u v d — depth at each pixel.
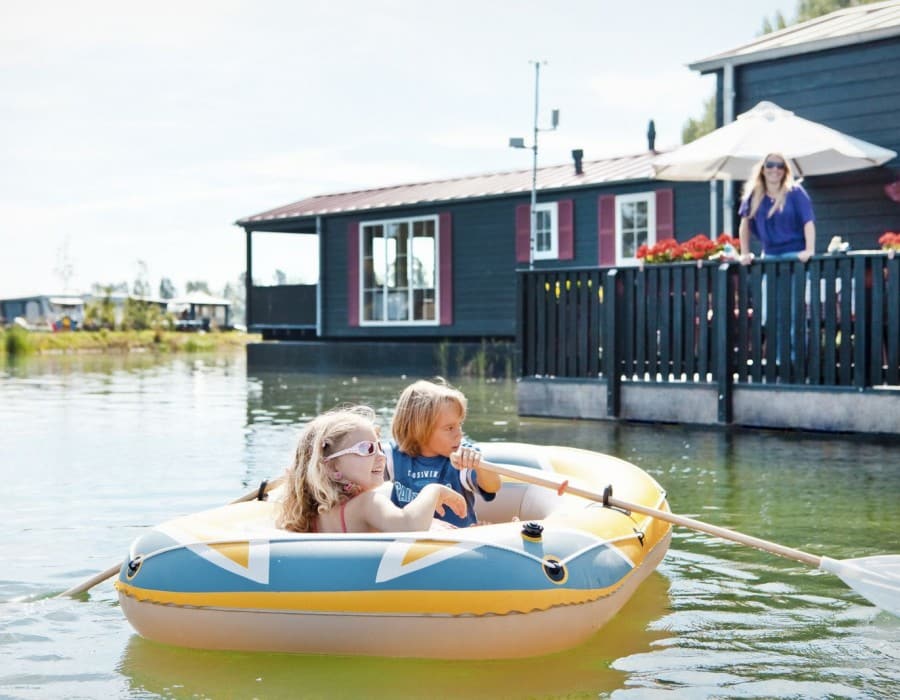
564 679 3.31
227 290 100.88
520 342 10.59
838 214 12.38
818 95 12.43
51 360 29.61
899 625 3.89
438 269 20.94
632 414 9.89
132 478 7.12
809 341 8.91
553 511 4.60
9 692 3.24
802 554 4.11
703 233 17.36
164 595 3.53
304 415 11.59
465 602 3.38
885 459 7.49
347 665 3.42
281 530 3.90
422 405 4.25
